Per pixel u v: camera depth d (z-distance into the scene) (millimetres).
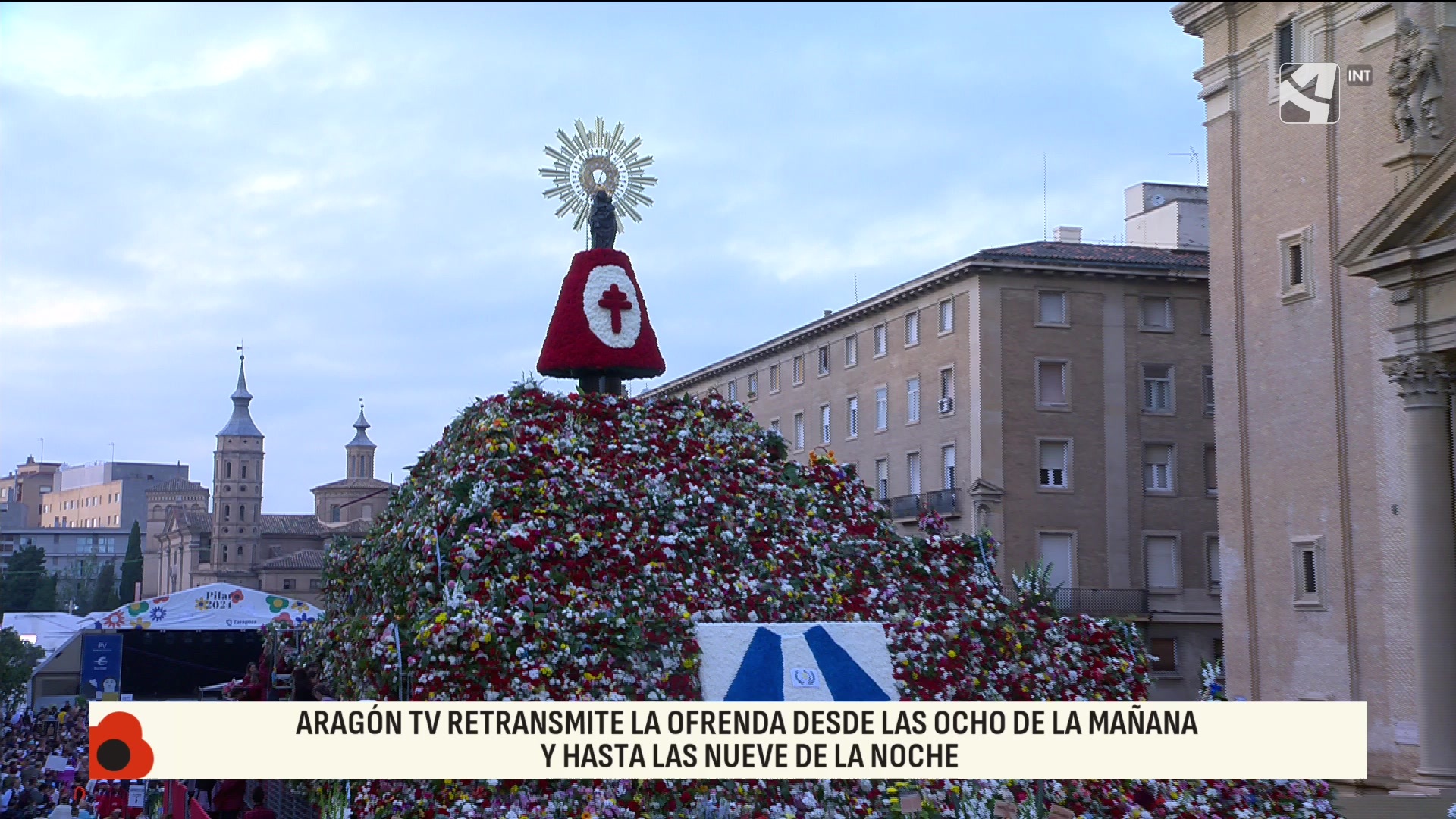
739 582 16984
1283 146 30906
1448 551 24719
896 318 52844
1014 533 46250
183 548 133500
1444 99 26828
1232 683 31672
